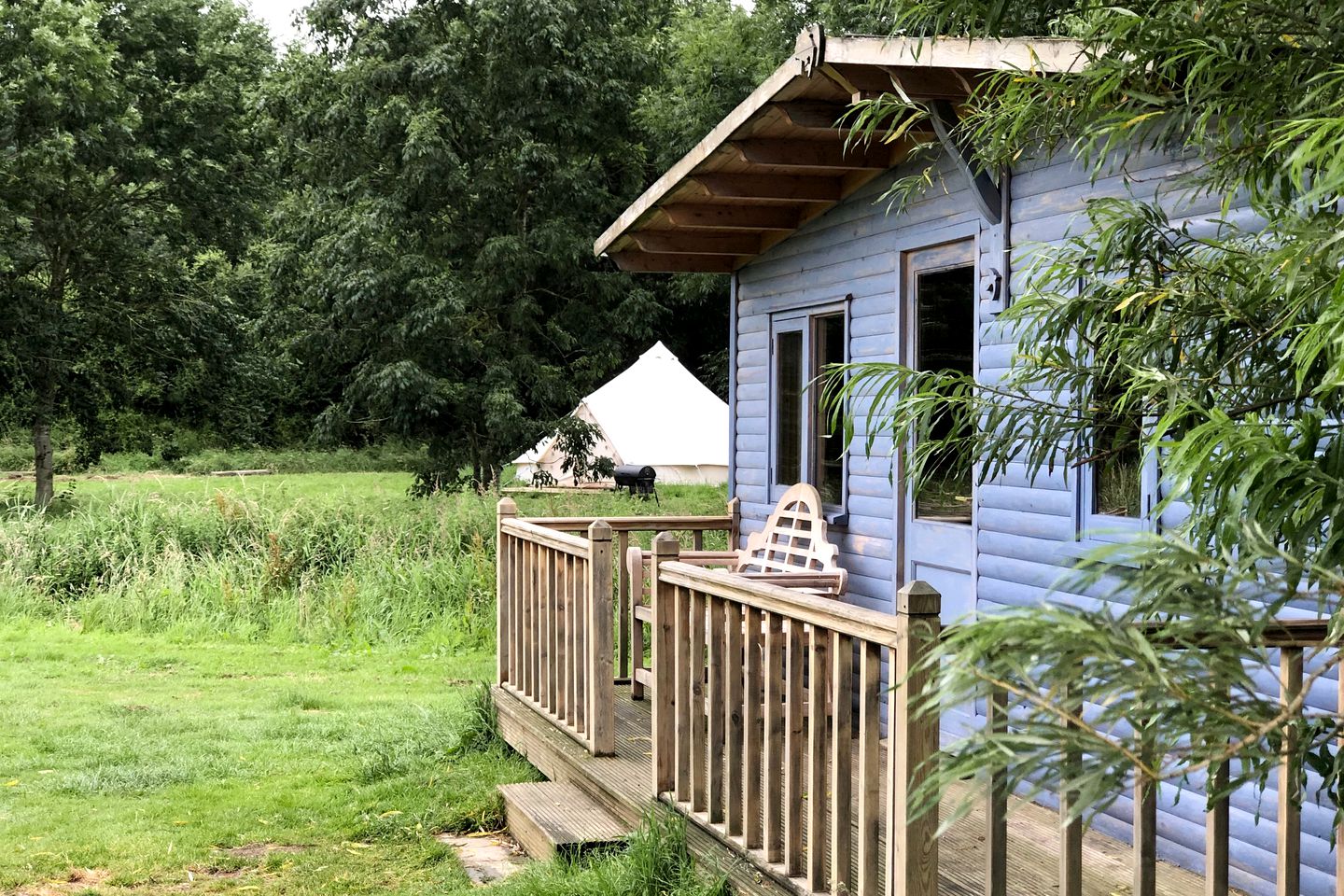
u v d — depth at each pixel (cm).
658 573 529
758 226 750
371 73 2345
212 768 775
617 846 525
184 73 2677
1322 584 155
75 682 1052
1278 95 246
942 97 521
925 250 634
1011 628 135
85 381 2683
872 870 356
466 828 652
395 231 2344
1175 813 454
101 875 584
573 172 2488
